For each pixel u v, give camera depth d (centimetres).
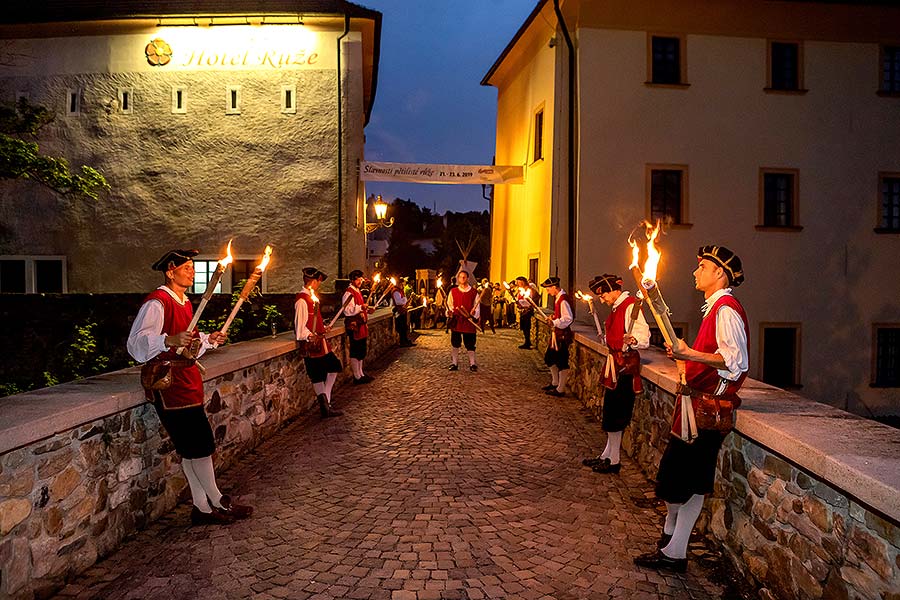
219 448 532
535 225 1658
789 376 1499
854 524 263
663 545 374
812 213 1494
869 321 1501
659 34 1449
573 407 817
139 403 409
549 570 359
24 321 1321
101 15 1462
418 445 617
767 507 333
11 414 324
